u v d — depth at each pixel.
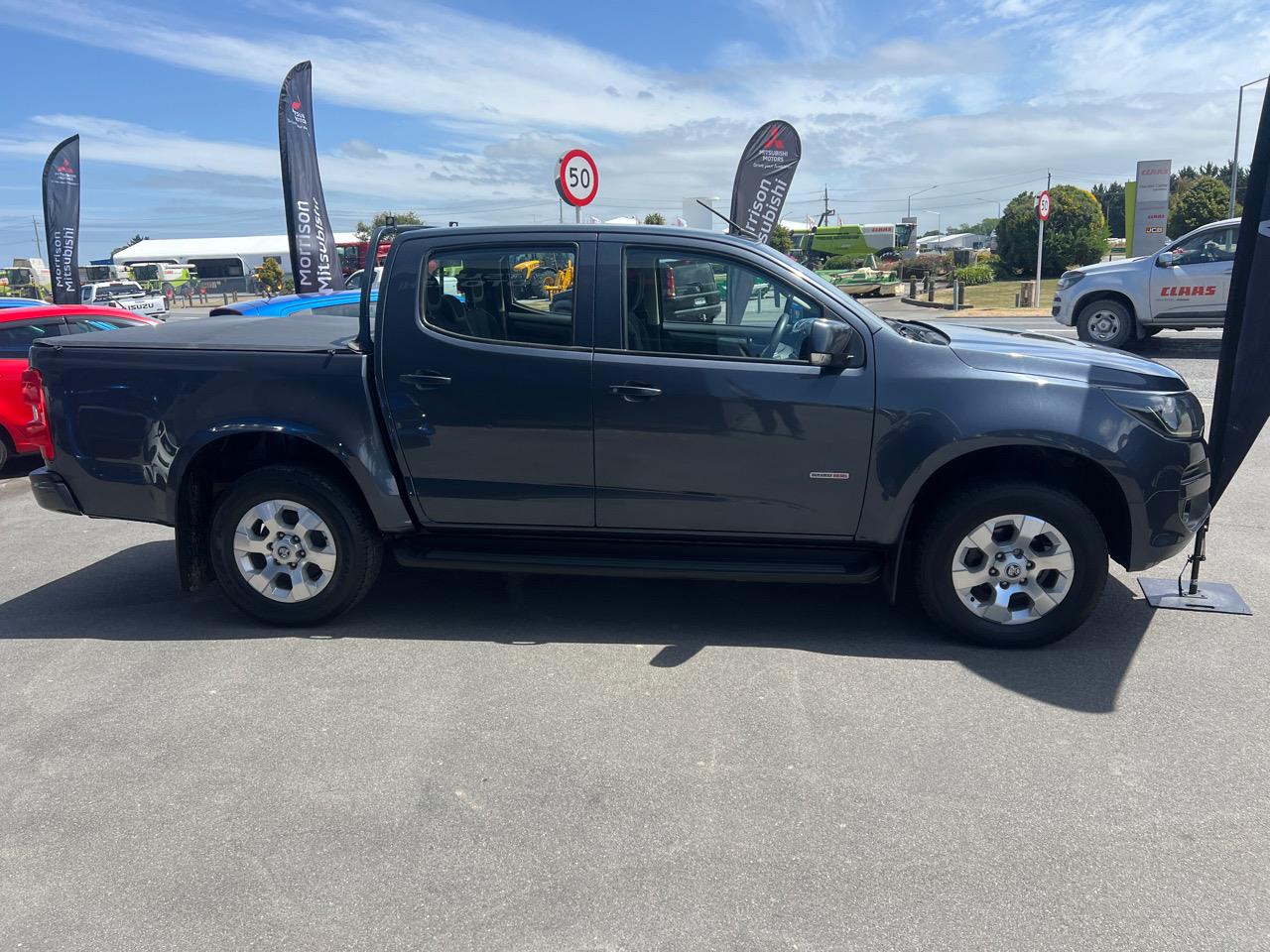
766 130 12.45
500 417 4.20
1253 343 4.26
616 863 2.79
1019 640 4.20
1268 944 2.42
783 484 4.13
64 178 19.16
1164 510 4.03
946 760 3.31
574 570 4.32
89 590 5.30
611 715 3.68
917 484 4.04
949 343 4.32
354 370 4.28
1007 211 46.44
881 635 4.44
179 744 3.52
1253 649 4.19
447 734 3.56
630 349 4.14
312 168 13.95
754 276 4.12
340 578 4.50
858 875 2.71
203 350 4.39
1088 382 3.99
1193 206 45.12
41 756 3.45
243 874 2.76
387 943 2.47
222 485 4.78
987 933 2.47
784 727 3.56
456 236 4.24
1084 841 2.85
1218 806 3.01
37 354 4.56
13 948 2.47
